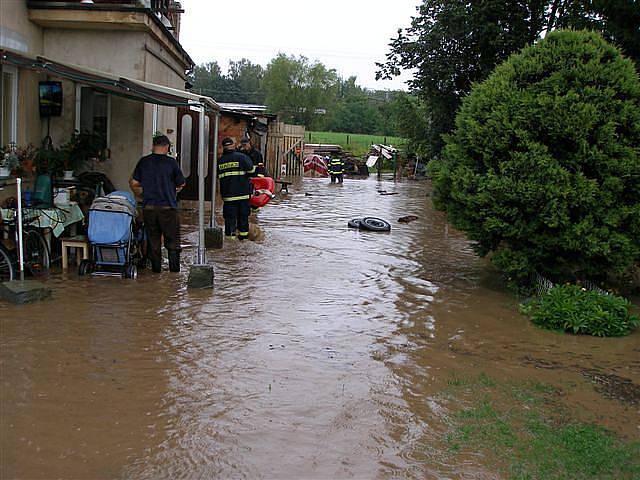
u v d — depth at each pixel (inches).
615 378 248.7
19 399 200.1
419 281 401.1
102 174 417.1
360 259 462.3
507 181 348.5
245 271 394.6
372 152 1941.4
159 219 363.6
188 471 164.7
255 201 552.7
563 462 179.5
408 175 1638.8
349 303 336.8
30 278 340.5
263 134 1170.0
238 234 499.2
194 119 655.8
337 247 507.2
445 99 869.2
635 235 350.9
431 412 208.7
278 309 315.9
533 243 361.7
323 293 354.3
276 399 210.5
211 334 270.7
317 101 2955.2
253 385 220.7
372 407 209.3
